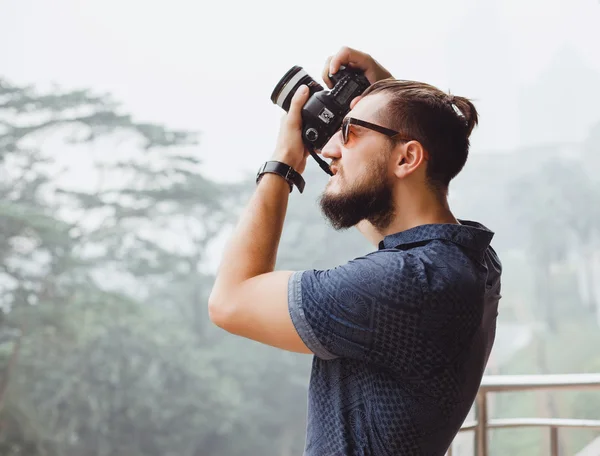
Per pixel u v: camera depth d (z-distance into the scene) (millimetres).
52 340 22156
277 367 27016
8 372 21109
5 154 26109
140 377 22641
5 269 22672
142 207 27219
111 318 23219
